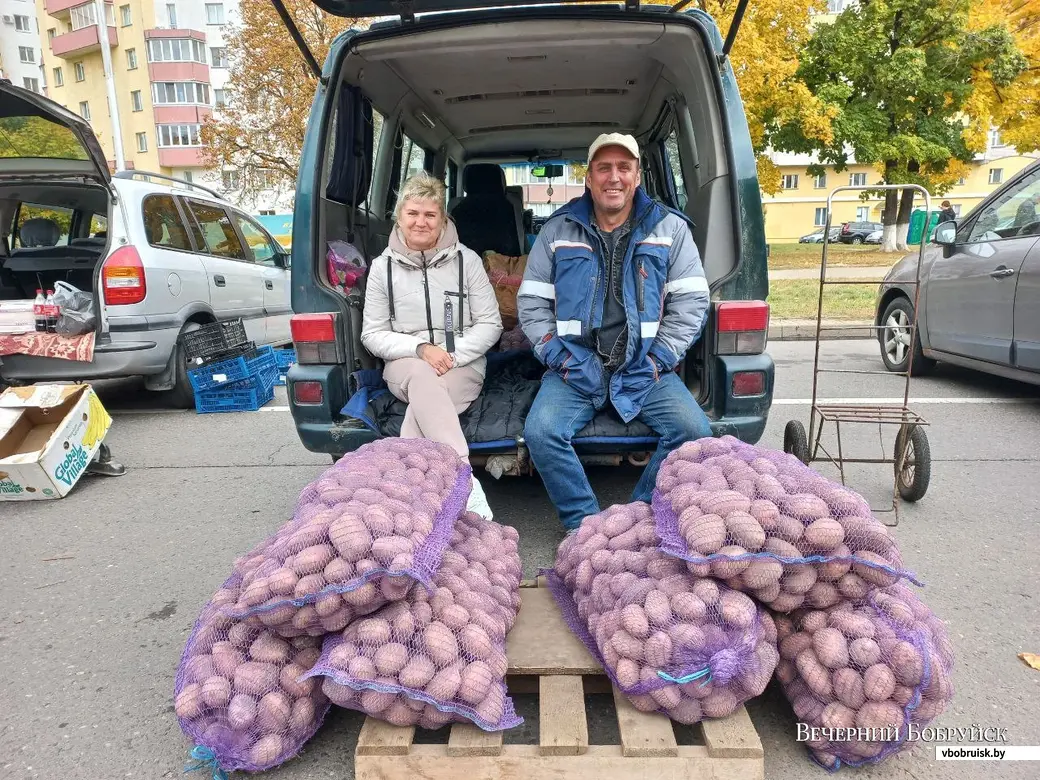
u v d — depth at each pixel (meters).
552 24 2.91
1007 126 20.09
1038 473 3.88
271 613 1.74
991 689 2.10
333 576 1.70
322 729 2.00
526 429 2.79
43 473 3.85
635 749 1.66
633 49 3.24
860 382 6.14
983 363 5.28
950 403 5.34
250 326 6.82
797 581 1.76
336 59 3.00
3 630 2.59
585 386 2.84
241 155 16.89
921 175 20.98
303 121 14.91
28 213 6.51
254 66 15.15
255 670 1.78
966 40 18.53
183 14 38.44
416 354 3.03
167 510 3.75
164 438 5.13
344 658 1.70
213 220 6.56
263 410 5.93
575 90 3.99
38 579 3.00
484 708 1.72
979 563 2.89
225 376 5.76
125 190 5.36
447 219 3.19
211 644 1.86
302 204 3.01
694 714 1.74
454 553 2.12
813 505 1.79
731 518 1.78
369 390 3.12
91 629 2.58
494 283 3.83
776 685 2.11
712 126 2.93
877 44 18.72
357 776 1.71
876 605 1.84
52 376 5.21
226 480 4.20
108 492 4.06
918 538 3.13
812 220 44.22
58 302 5.06
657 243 2.82
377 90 3.69
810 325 8.77
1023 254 4.74
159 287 5.41
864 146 19.09
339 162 3.34
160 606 2.75
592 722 2.00
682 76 3.18
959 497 3.58
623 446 2.88
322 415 2.97
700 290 2.80
